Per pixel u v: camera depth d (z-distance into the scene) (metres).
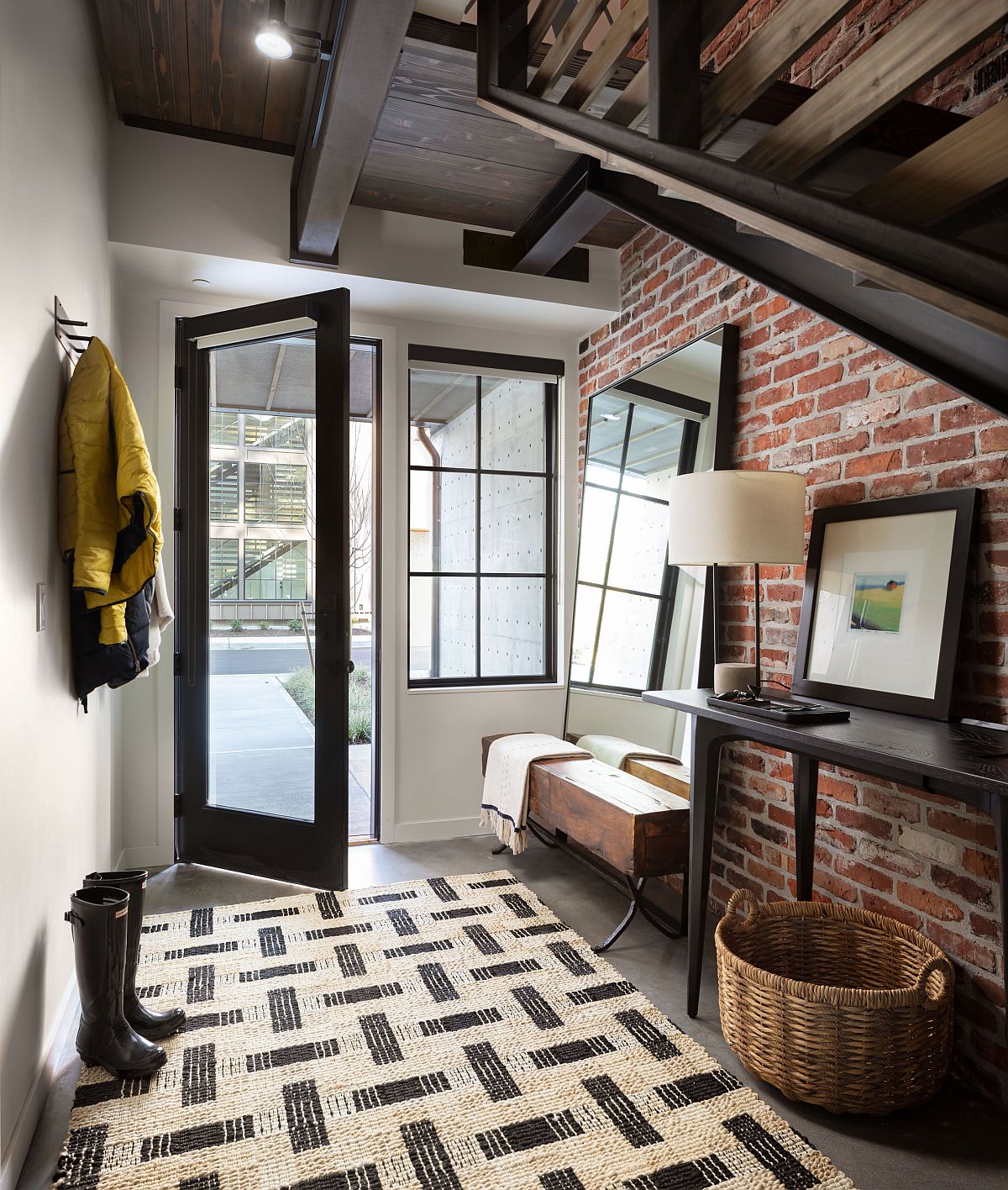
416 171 3.12
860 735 1.78
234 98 2.90
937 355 1.26
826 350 2.49
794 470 2.62
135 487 2.23
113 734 3.15
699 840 2.24
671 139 1.48
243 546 3.37
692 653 3.03
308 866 3.18
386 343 3.87
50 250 2.00
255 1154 1.65
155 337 3.48
